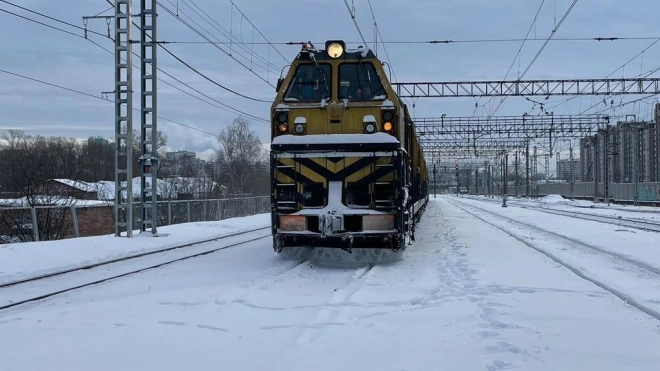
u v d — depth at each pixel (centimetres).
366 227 1080
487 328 635
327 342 582
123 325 655
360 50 1161
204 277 1006
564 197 8306
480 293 828
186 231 2084
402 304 762
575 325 654
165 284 940
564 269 1077
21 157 3659
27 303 813
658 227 2289
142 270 1117
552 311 720
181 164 7919
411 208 1447
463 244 1540
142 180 1881
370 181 1095
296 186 1116
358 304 754
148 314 708
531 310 724
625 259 1236
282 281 932
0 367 512
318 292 846
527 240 1684
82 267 1211
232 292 826
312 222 1106
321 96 1155
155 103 1858
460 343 578
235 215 3319
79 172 5256
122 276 1045
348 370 500
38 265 1229
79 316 707
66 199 2969
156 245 1661
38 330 641
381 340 589
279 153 1127
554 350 559
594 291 852
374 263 1154
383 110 1124
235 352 553
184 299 797
